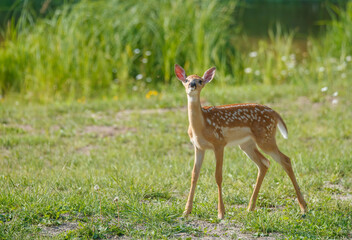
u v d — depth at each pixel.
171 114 14.85
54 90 17.77
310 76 19.53
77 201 8.03
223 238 7.08
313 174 9.94
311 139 12.66
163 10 20.69
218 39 20.48
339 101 15.84
